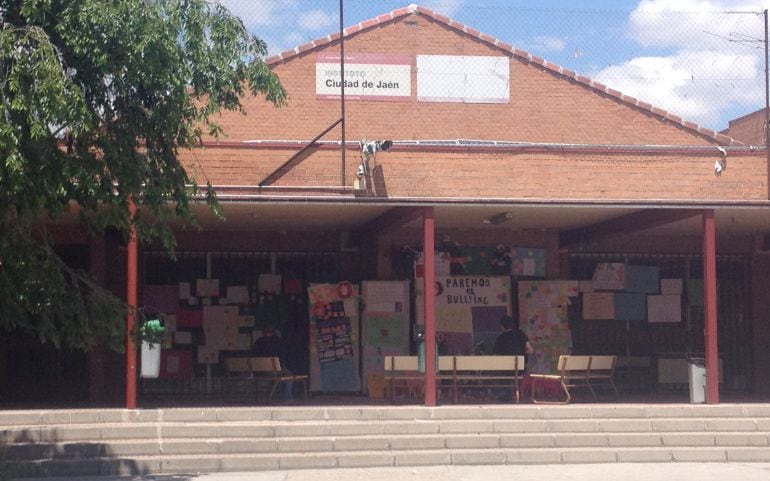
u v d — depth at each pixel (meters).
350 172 15.29
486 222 18.34
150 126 10.66
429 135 20.25
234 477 12.41
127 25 10.04
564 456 13.52
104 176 10.36
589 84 20.84
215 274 19.34
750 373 20.75
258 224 18.27
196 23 10.72
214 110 11.09
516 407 14.48
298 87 19.91
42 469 12.52
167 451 13.09
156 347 15.02
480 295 19.42
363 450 13.43
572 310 20.31
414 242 19.42
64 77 9.56
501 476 12.46
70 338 11.00
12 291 10.68
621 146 15.96
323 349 18.78
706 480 12.20
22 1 10.15
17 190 9.31
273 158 15.16
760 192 16.14
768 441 14.05
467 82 20.52
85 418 13.83
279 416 14.13
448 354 19.11
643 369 20.19
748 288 20.92
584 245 19.97
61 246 18.61
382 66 20.27
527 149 15.72
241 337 19.27
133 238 13.67
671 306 20.58
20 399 18.44
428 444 13.59
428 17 20.55
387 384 18.30
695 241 20.73
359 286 19.20
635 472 12.82
